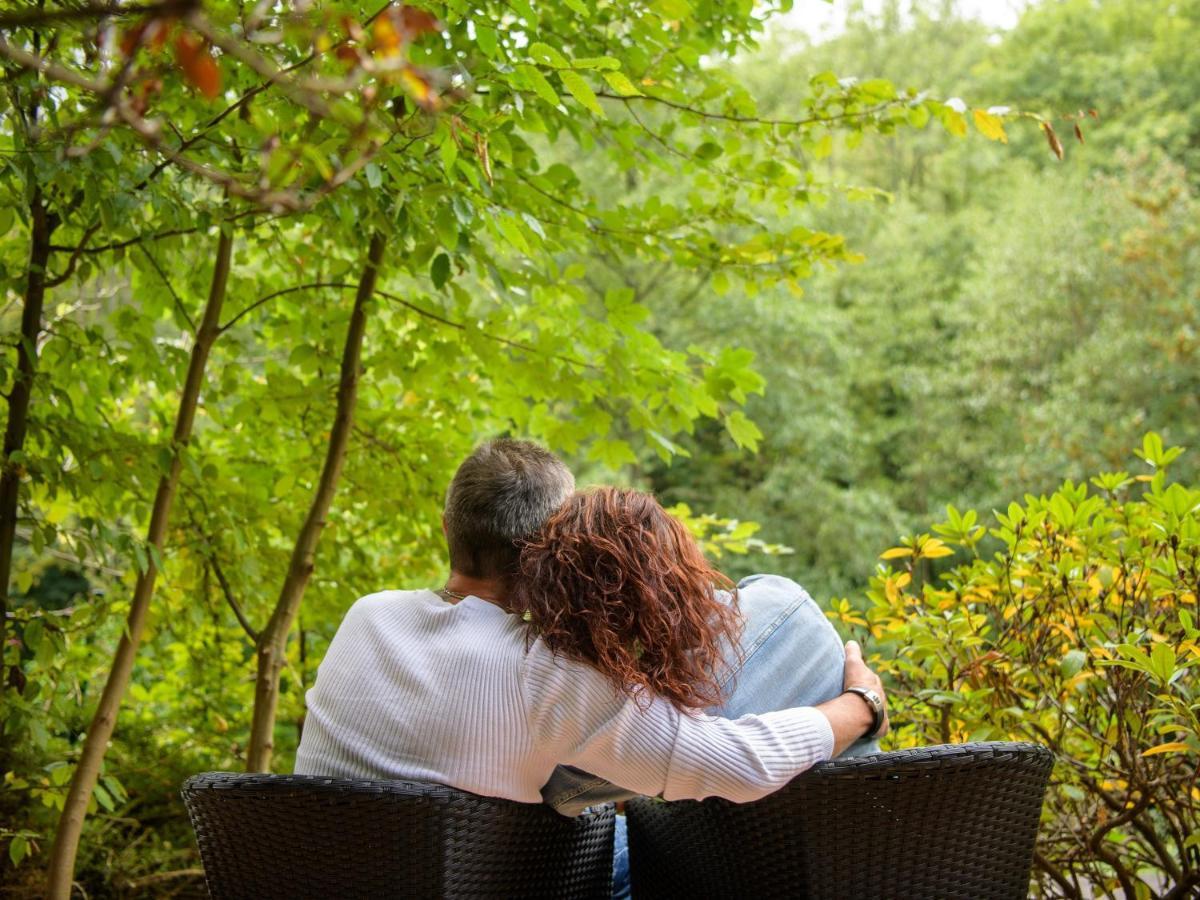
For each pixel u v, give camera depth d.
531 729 1.38
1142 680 1.83
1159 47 18.62
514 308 2.68
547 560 1.43
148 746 3.26
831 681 1.51
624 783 1.38
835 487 14.38
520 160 2.44
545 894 1.50
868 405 16.44
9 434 2.20
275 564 2.96
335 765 1.44
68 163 1.71
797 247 2.68
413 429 2.99
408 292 2.84
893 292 16.56
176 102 2.04
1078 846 2.06
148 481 2.42
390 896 1.37
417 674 1.43
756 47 2.72
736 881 1.47
